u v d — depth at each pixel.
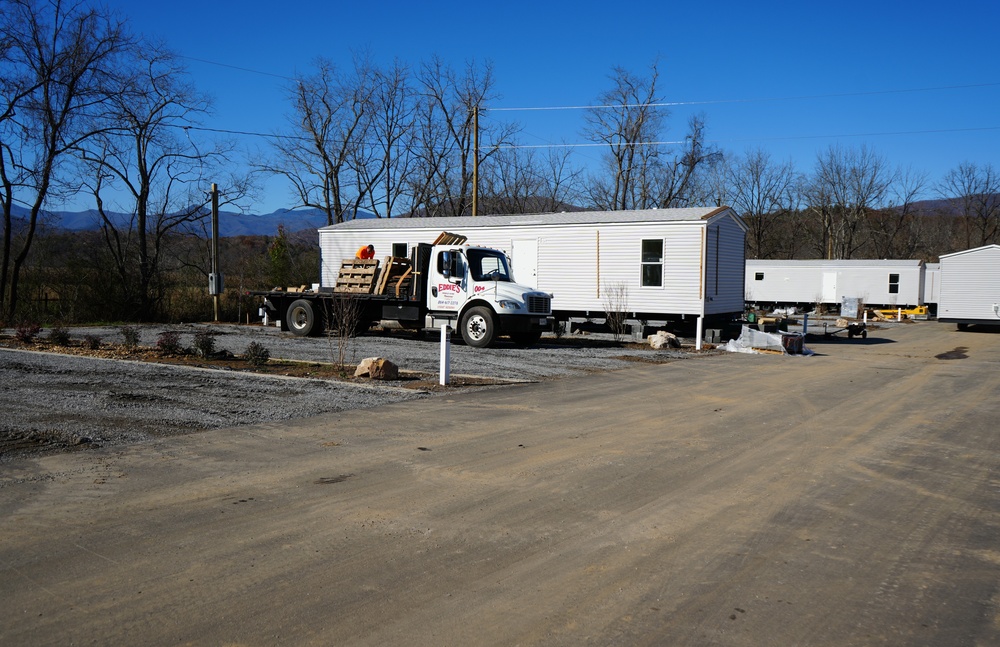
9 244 25.88
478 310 17.95
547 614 3.96
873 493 6.31
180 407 9.47
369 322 20.30
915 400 11.52
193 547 4.84
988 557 4.86
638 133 45.69
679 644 3.66
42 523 5.25
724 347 19.58
